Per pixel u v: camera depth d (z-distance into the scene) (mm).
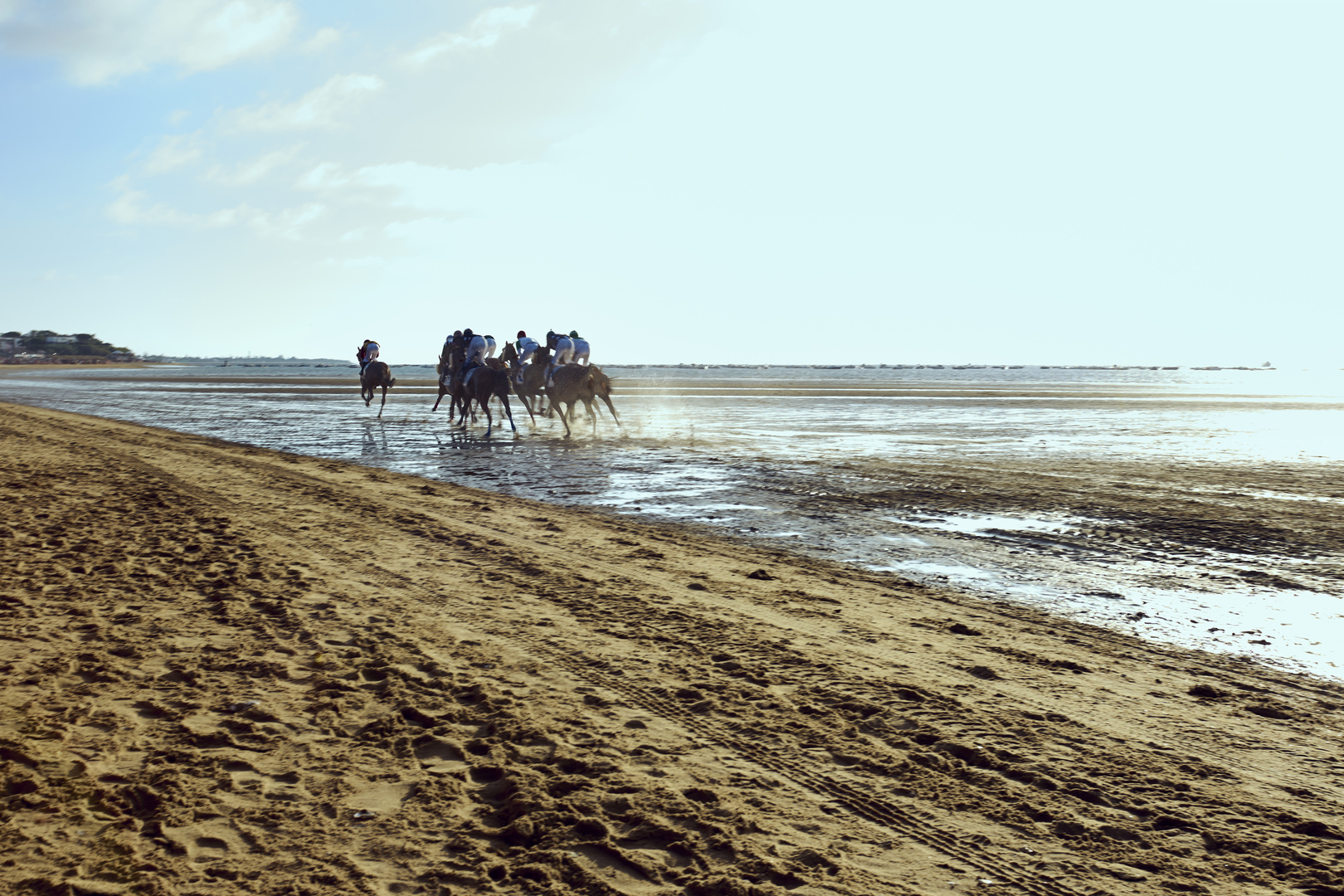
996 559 9688
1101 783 4219
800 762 4434
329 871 3373
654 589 7984
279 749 4484
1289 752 4648
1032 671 5930
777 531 11234
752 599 7715
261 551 9289
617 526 11352
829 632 6723
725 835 3678
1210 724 5035
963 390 76188
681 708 5121
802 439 24844
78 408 38469
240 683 5410
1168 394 73188
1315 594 8242
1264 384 118312
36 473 15477
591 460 19016
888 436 26391
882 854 3564
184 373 128125
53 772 4141
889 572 9031
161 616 6820
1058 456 20812
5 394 53156
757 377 133250
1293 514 12789
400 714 4953
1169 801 4062
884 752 4551
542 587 7996
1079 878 3406
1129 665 6125
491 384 24219
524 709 5035
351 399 47375
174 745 4484
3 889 3178
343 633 6457
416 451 20609
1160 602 7914
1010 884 3355
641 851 3557
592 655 6039
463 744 4574
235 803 3902
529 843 3617
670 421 31422
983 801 4043
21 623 6543
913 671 5840
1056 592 8242
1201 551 10211
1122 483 16078
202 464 17422
